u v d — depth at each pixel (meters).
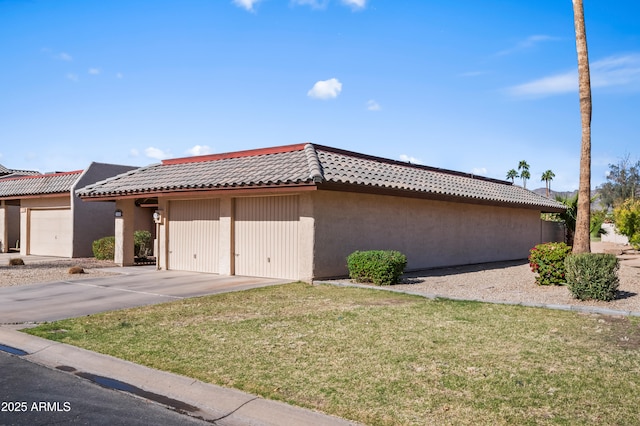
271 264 15.15
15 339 8.20
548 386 5.84
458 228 20.92
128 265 20.23
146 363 6.74
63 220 25.58
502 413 5.09
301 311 10.12
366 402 5.37
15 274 16.84
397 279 14.05
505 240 24.50
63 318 9.71
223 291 12.77
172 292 12.75
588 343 7.68
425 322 9.08
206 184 15.10
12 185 28.44
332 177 13.38
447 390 5.71
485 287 13.72
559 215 32.44
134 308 10.63
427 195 17.16
